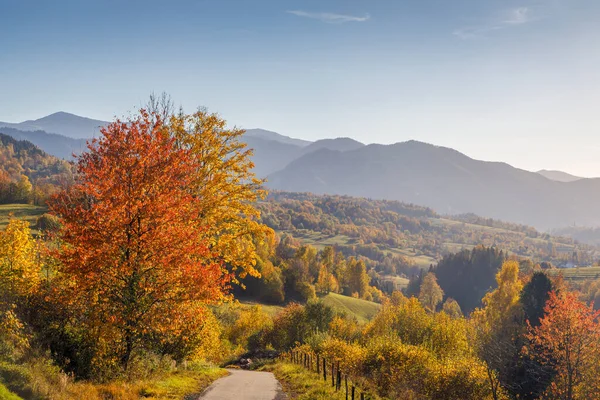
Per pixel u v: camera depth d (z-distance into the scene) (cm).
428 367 3103
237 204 2700
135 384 1712
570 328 4106
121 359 1911
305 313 6406
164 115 2695
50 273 2162
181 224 1889
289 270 13788
